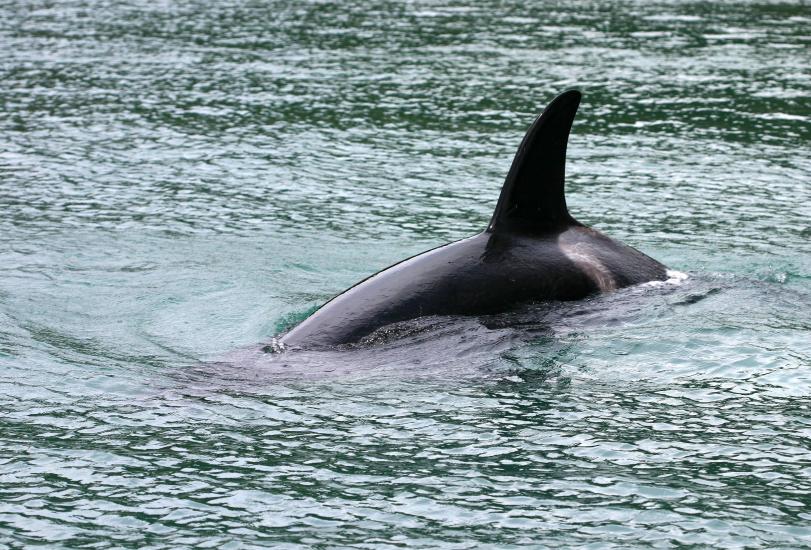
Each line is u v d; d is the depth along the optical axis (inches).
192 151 2684.5
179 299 1647.4
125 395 1255.5
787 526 936.9
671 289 1508.4
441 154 2647.6
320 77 3535.9
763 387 1242.0
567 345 1342.3
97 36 4335.6
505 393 1230.9
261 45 4124.0
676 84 3398.1
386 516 965.2
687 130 2866.6
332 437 1128.2
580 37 4256.9
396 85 3408.0
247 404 1211.9
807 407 1189.1
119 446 1115.3
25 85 3430.1
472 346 1330.0
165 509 983.0
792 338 1378.0
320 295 1667.1
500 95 3265.3
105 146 2726.4
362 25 4571.9
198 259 1862.7
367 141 2775.6
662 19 4690.0
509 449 1096.8
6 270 1784.0
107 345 1445.6
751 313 1457.9
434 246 1951.3
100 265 1824.6
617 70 3607.3
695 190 2319.1
